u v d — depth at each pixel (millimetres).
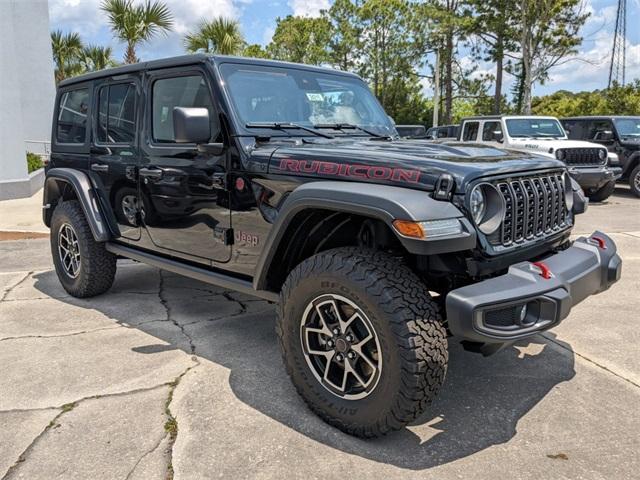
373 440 2684
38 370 3463
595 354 3680
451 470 2445
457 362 3576
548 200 3062
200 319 4398
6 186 11516
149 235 4102
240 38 18922
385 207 2451
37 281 5648
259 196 3158
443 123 37406
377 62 33188
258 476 2402
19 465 2488
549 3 27344
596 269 2920
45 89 22062
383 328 2471
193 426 2799
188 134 3029
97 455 2561
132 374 3400
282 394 3146
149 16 18375
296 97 3715
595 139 12961
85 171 4668
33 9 21547
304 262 2799
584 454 2559
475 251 2576
